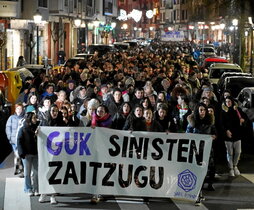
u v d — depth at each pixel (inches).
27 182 460.1
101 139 438.0
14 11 1305.4
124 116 499.2
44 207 432.1
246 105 658.2
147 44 3656.5
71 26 2276.1
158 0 5231.3
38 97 634.2
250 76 990.4
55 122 462.0
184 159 439.2
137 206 437.7
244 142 649.0
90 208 430.3
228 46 2486.5
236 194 478.6
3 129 640.4
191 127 475.5
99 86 709.9
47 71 948.0
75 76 900.0
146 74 856.9
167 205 442.0
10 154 617.9
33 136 445.1
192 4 2218.3
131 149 438.6
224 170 562.6
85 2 2390.5
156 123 465.1
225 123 532.7
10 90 737.0
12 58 1510.8
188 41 3405.5
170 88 751.7
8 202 444.1
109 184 438.0
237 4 1359.5
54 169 435.5
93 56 1408.7
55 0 1860.2
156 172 438.6
